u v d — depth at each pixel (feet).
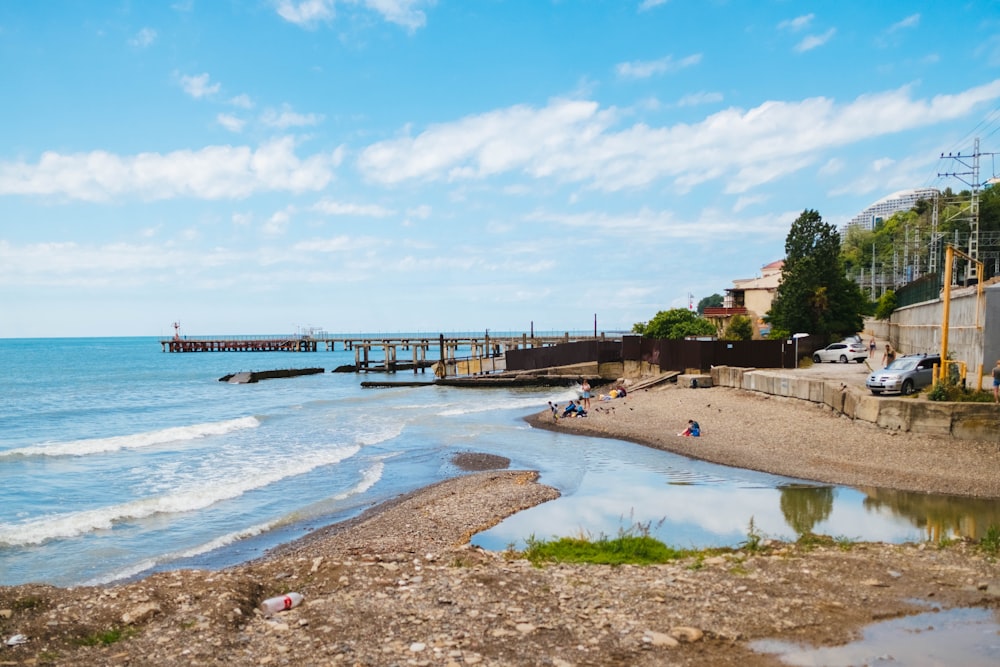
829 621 26.27
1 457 80.84
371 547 42.27
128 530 51.19
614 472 67.82
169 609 26.48
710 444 78.38
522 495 57.72
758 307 221.66
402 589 29.60
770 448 73.61
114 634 24.20
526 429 101.19
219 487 64.75
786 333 173.37
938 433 67.26
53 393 179.11
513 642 24.08
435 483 66.85
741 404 101.91
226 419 125.18
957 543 37.96
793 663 22.63
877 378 78.64
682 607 27.63
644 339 156.76
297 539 48.73
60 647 23.03
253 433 101.76
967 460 62.18
